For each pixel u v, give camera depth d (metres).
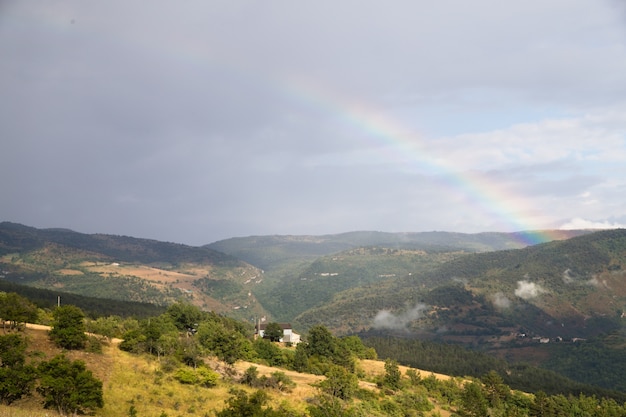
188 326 139.50
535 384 171.88
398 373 119.94
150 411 65.94
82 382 59.28
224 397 77.50
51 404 58.25
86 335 87.94
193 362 92.50
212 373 83.88
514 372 193.25
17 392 57.34
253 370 91.94
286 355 125.25
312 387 97.00
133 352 89.38
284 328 174.38
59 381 57.91
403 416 95.75
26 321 87.81
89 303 198.62
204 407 71.50
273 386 91.31
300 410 78.31
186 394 75.12
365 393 101.62
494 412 108.81
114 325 111.94
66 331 80.38
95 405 60.03
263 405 75.19
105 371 76.19
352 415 79.75
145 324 116.31
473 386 115.00
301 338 175.50
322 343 133.38
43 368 60.50
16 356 61.59
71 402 56.97
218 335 106.38
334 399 86.12
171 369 84.56
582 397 132.00
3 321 80.69
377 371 138.12
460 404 111.62
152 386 75.12
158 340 93.31
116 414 62.72
